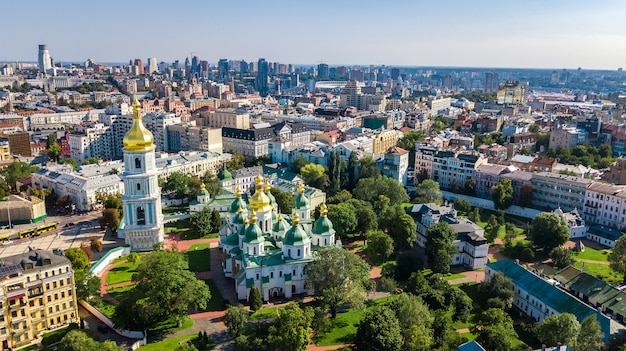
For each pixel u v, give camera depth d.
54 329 170.88
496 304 184.00
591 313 164.12
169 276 166.38
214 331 170.88
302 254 197.00
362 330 152.38
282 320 152.12
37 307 166.00
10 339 158.25
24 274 162.12
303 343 149.00
